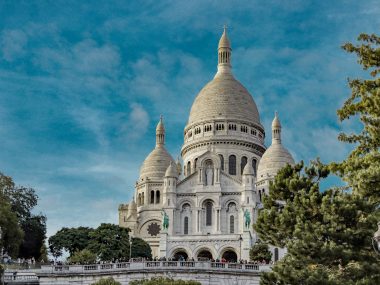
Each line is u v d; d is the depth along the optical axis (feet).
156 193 613.11
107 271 281.74
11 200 406.82
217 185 549.13
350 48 168.14
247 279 282.77
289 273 165.78
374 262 163.12
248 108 642.63
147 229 592.19
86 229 458.91
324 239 166.09
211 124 627.05
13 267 338.54
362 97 165.17
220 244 495.00
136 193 626.64
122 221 629.51
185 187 554.05
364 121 162.81
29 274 299.17
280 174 184.24
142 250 482.69
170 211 541.75
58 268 285.84
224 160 610.65
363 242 163.53
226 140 615.98
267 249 412.57
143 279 255.70
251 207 531.09
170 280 244.22
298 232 163.63
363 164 160.56
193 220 544.62
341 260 165.27
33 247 411.95
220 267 286.66
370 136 168.96
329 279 162.30
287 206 173.47
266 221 178.50
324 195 172.76
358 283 157.38
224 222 541.34
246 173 542.57
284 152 592.19
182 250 501.56
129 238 475.31
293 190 178.50
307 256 164.86
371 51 164.66
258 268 287.28
